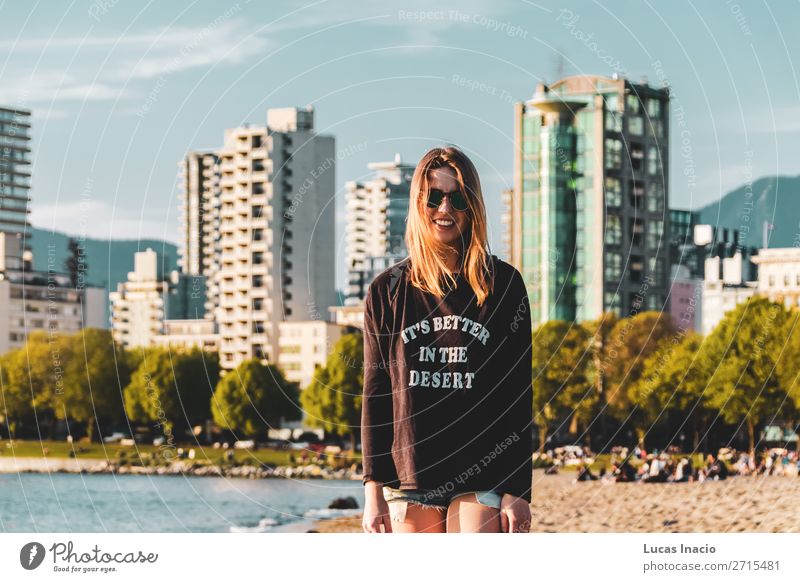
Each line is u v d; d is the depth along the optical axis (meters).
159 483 66.38
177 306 110.75
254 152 115.56
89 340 87.19
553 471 61.81
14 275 101.56
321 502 51.03
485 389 5.73
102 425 86.50
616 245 90.38
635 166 91.75
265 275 114.75
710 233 81.75
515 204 91.00
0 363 86.12
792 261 79.31
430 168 5.87
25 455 74.88
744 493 33.94
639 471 46.41
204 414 85.38
